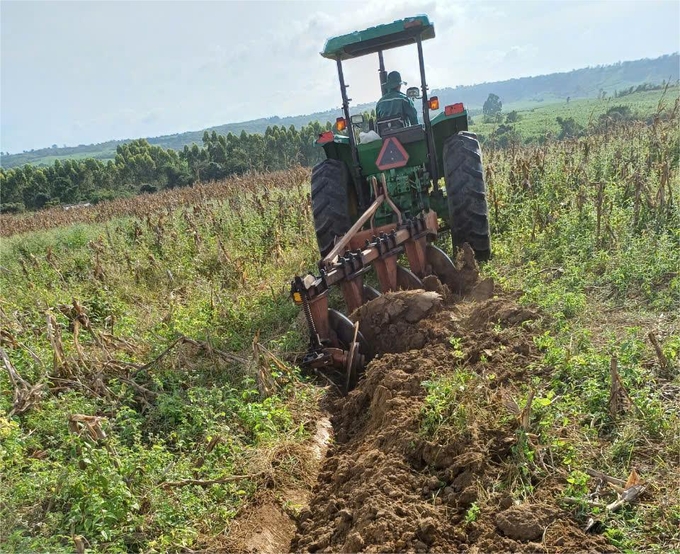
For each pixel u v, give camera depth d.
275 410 4.12
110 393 4.52
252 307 6.42
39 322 6.16
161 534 3.10
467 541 2.71
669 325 4.24
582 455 3.06
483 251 6.34
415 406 3.71
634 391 3.41
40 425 4.08
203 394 4.39
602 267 5.64
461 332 4.58
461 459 3.12
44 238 13.45
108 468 3.32
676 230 5.87
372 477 3.22
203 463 3.69
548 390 3.68
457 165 6.23
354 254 4.92
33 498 3.26
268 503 3.36
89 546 2.98
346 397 4.39
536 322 4.49
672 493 2.71
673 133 10.37
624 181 8.23
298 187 13.16
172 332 5.65
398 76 7.31
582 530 2.63
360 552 2.73
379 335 4.85
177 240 10.02
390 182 6.43
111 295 7.33
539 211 7.42
